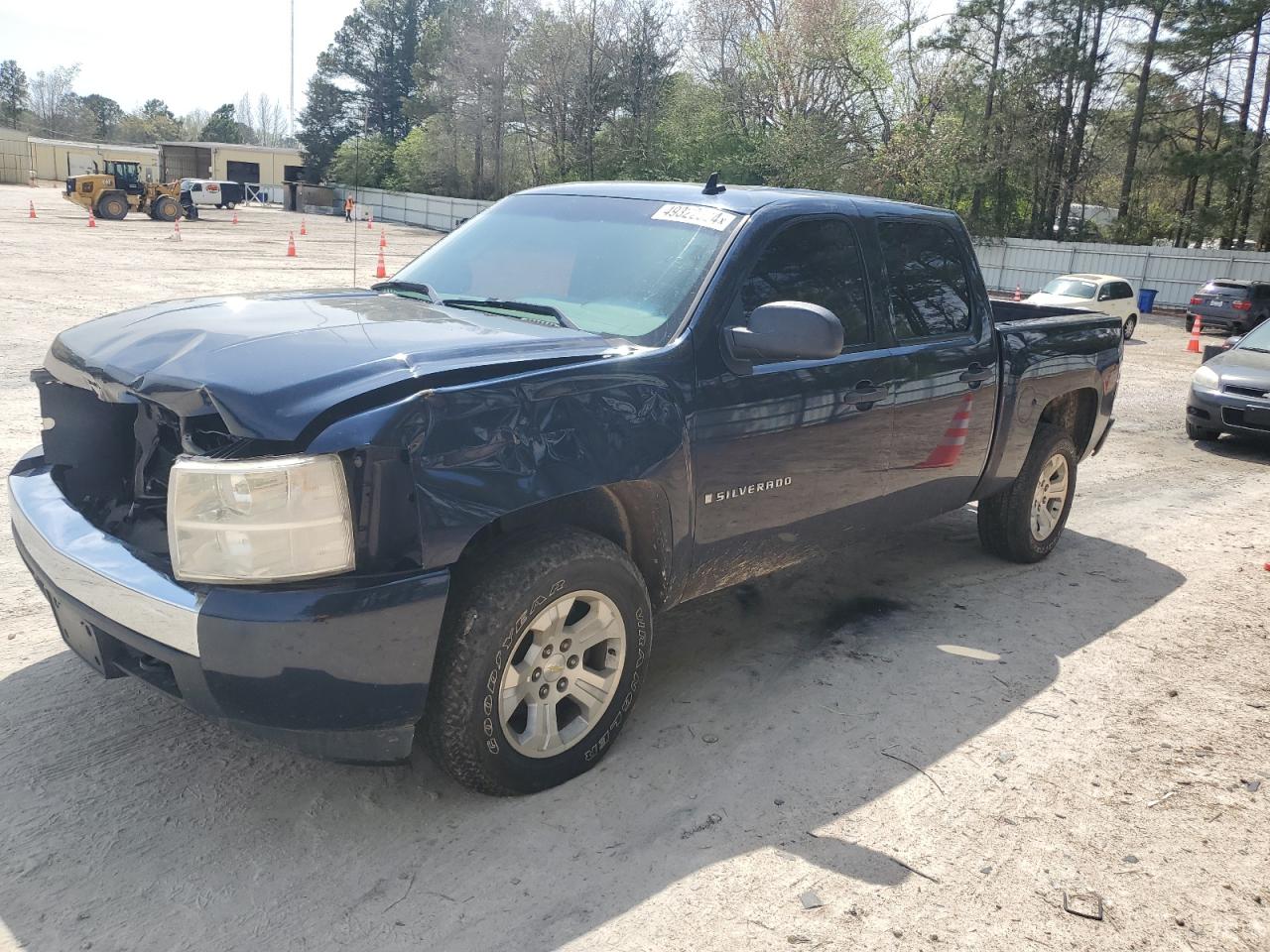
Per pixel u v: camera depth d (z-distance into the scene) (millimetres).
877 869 2848
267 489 2441
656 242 3674
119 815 2891
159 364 2803
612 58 50906
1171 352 20453
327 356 2742
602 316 3453
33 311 13289
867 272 4125
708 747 3457
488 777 2938
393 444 2549
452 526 2637
